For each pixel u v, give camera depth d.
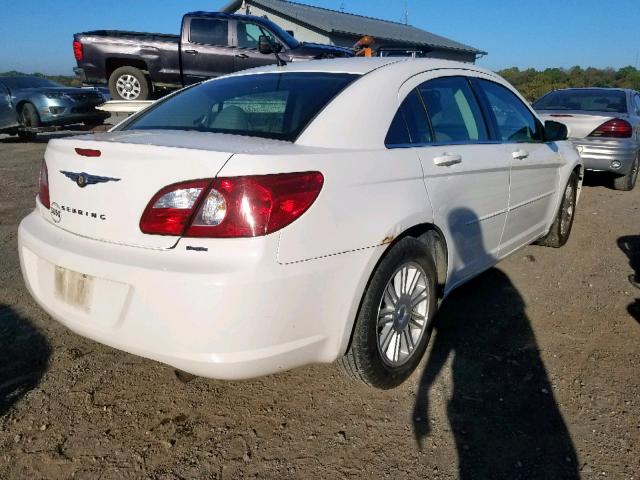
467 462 2.19
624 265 4.50
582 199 7.24
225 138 2.35
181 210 1.99
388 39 22.52
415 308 2.73
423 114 2.88
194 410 2.51
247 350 2.00
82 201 2.22
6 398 2.55
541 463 2.18
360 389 2.68
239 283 1.92
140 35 9.79
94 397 2.58
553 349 3.07
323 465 2.17
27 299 3.59
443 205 2.77
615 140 7.24
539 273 4.27
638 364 2.92
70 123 11.40
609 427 2.40
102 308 2.12
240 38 9.52
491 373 2.82
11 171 8.45
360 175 2.31
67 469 2.14
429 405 2.56
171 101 3.14
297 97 2.63
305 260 2.07
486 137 3.38
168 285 1.95
